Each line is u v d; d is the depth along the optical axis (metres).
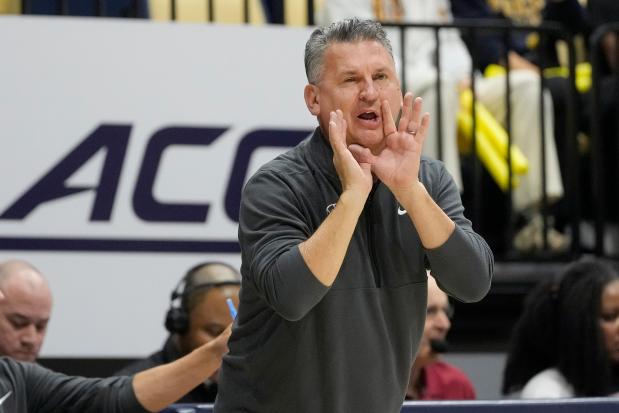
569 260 15.01
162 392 8.44
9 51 12.82
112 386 8.55
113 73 12.95
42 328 10.38
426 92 14.80
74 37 12.92
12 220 12.70
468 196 15.21
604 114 15.78
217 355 8.38
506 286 14.82
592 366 11.08
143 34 13.01
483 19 16.25
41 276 10.41
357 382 6.68
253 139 13.13
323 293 6.29
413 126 6.53
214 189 13.02
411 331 6.83
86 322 12.73
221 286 10.52
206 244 12.97
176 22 13.06
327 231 6.24
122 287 12.80
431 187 6.98
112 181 12.87
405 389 6.94
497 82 15.41
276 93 13.20
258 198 6.71
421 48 15.62
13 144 12.76
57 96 12.86
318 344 6.66
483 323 14.85
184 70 13.05
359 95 6.60
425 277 6.82
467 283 6.54
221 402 7.04
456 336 14.83
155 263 12.87
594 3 16.25
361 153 6.49
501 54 16.03
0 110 12.77
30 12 13.92
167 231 12.91
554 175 15.19
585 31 16.20
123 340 12.78
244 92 13.13
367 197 6.73
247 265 6.67
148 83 12.98
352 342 6.65
